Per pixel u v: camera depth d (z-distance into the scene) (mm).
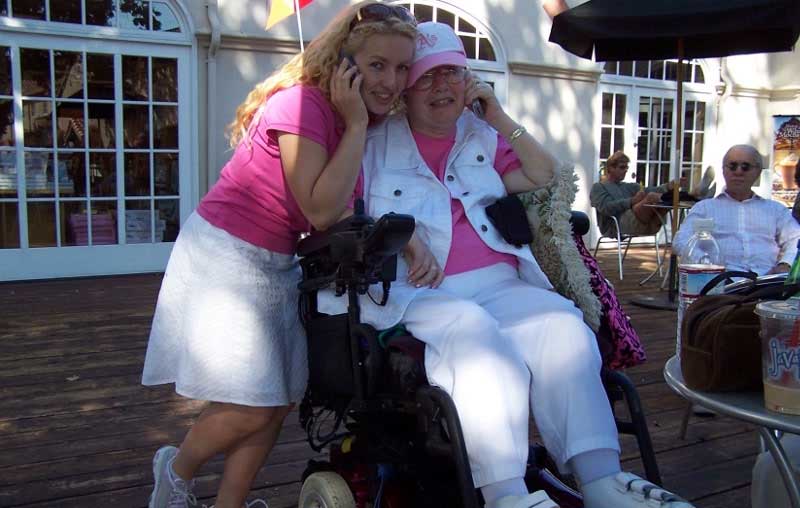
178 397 3455
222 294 1729
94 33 6262
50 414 3207
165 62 6605
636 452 2875
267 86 1774
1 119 6105
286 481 2588
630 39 5277
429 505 1770
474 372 1526
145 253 6727
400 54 1702
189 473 1870
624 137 9328
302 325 1816
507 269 1916
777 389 1264
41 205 6320
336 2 7145
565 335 1643
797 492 1408
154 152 6664
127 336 4504
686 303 2377
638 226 6664
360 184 1862
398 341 1634
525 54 8312
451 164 1926
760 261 3787
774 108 10281
